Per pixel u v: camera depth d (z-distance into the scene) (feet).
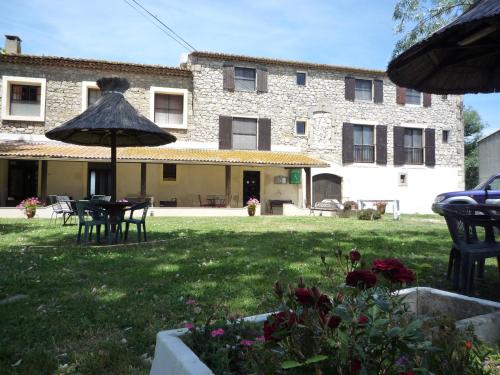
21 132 58.59
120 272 17.62
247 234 32.63
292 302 5.19
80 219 27.17
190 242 27.45
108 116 25.82
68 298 13.46
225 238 29.76
